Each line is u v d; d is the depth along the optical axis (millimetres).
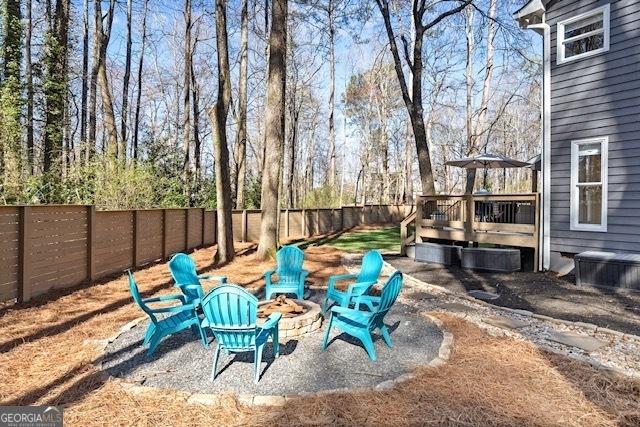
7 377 3352
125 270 8273
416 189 38062
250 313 3307
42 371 3477
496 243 9297
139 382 3314
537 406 2963
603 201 7867
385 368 3625
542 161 8906
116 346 4137
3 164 9891
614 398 3113
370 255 5965
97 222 7348
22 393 3082
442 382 3277
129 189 11422
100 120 21969
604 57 7867
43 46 12859
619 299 6445
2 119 9859
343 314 4082
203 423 2699
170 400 2986
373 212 24172
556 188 8672
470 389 3168
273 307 4746
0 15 11062
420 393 3090
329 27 19062
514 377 3414
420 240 11039
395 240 15000
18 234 5547
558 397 3105
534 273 8719
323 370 3580
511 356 3859
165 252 10062
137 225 8734
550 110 8805
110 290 6547
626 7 7547
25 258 5602
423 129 13883
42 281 6020
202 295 4730
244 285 7262
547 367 3625
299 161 34469
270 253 9781
